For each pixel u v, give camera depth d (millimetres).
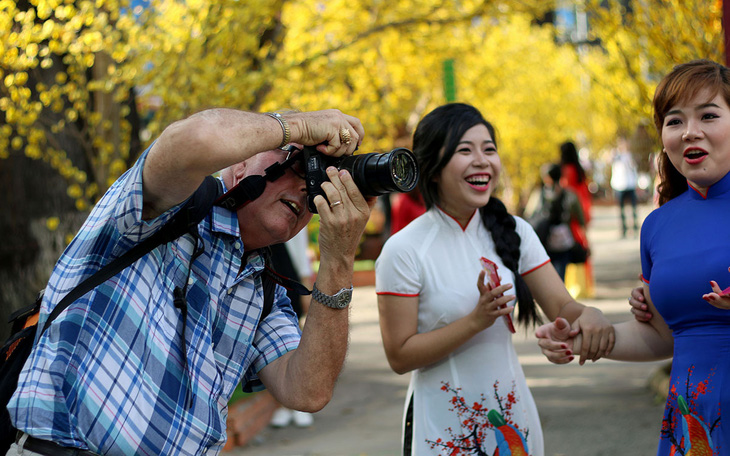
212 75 6445
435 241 3324
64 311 2195
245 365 2492
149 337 2211
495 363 3287
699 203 2850
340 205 2287
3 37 5840
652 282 2891
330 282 2375
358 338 10203
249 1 6656
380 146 9430
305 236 6230
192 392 2240
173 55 6480
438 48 9797
